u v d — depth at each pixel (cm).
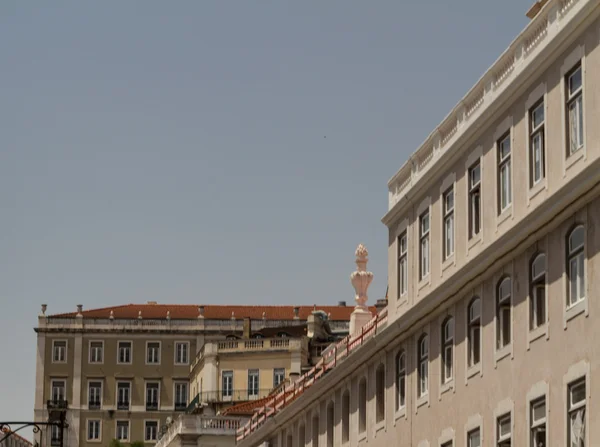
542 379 4003
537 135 4147
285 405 7331
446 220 5009
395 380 5497
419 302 5109
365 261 7162
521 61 4316
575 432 3772
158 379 16462
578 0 3888
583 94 3806
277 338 13362
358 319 7012
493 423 4372
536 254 4112
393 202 5691
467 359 4659
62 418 5925
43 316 16675
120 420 16388
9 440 14812
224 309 17075
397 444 5403
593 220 3725
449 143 5012
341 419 6275
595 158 3650
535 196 4116
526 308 4147
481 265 4462
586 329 3734
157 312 17025
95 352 16588
